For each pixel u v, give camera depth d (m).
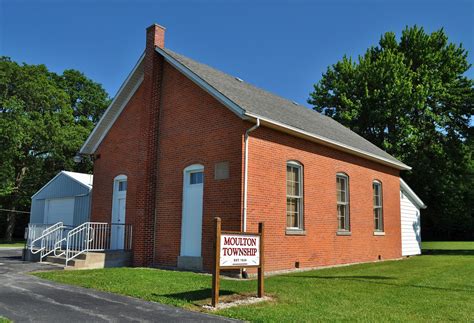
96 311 7.95
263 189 13.93
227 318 7.55
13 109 33.25
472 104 33.28
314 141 16.38
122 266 15.89
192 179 15.13
